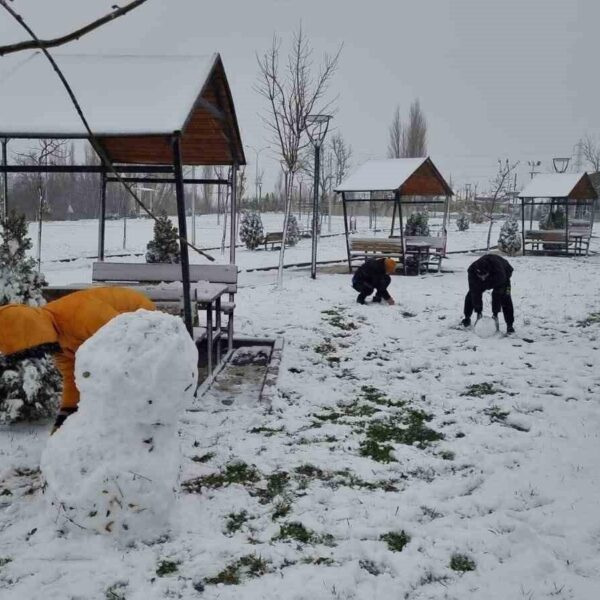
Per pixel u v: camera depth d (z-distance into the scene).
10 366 5.31
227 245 28.20
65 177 52.66
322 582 3.35
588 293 13.69
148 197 41.50
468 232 39.47
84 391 3.60
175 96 5.75
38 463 4.71
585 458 5.03
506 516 4.10
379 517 4.07
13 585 3.28
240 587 3.32
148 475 3.64
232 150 8.04
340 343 9.31
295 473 4.75
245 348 8.79
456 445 5.36
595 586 3.33
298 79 15.27
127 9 1.60
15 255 5.54
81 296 4.32
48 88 5.99
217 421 5.76
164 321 3.63
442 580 3.45
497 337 9.59
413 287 15.04
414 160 18.28
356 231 38.12
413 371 7.92
